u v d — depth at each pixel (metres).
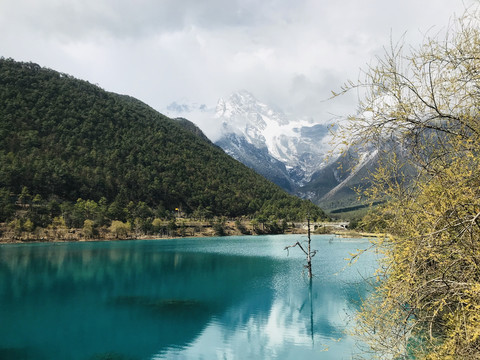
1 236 110.50
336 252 84.94
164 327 29.44
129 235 142.50
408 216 6.75
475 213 5.52
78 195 179.88
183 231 161.00
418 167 6.12
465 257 5.30
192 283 48.91
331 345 23.53
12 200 141.50
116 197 182.88
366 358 11.24
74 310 34.75
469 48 5.50
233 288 45.16
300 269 59.47
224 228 179.38
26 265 64.44
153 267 64.69
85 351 24.38
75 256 79.25
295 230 190.62
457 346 5.45
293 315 32.09
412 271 5.64
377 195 6.79
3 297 40.00
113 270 60.59
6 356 23.41
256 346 24.81
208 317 32.19
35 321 31.08
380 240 6.54
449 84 5.65
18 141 199.38
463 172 5.82
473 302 5.26
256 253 88.44
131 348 24.88
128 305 36.66
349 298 35.59
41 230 119.69
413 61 5.67
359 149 5.80
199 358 23.05
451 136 5.85
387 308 6.25
